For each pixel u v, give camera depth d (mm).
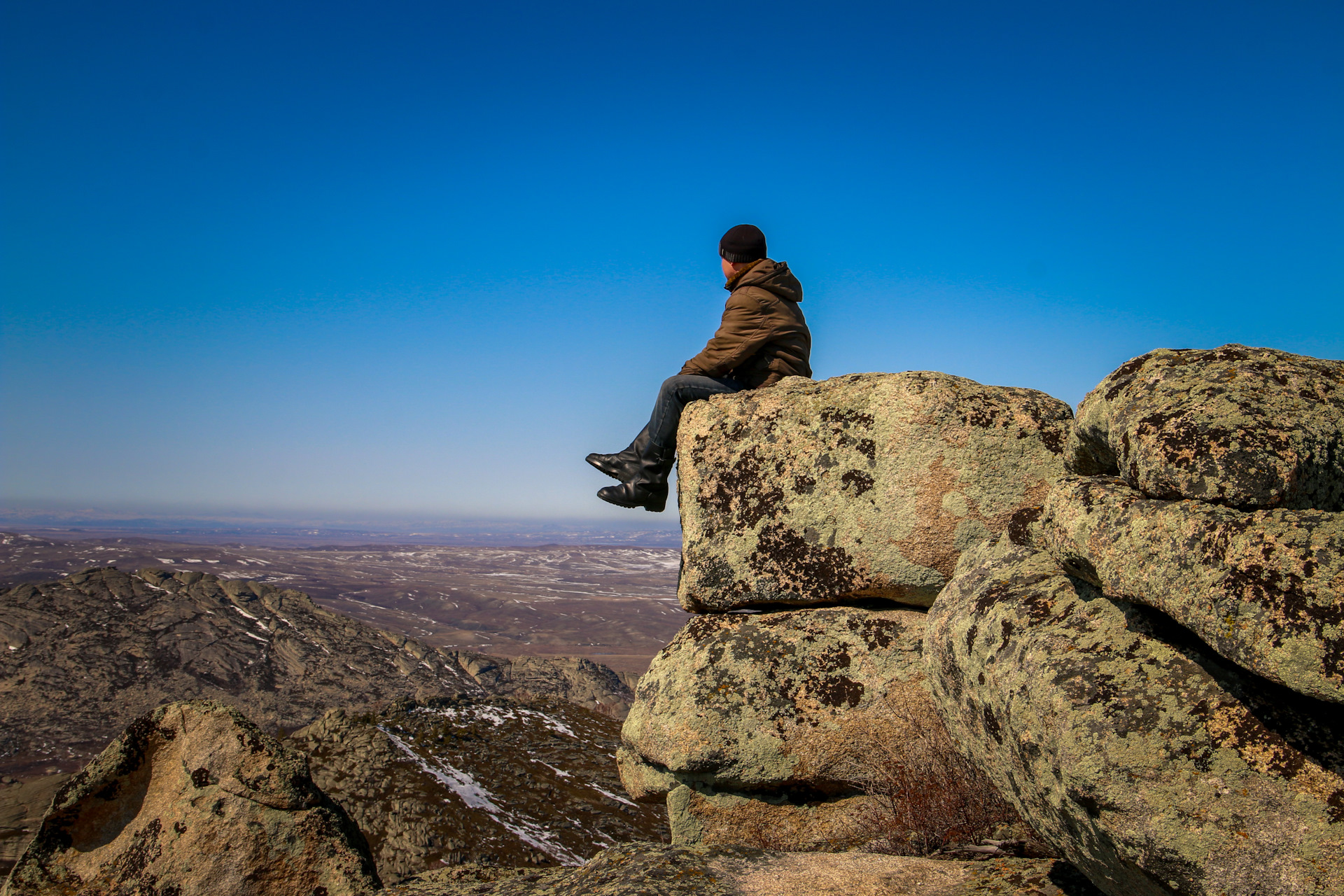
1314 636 1915
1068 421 5184
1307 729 2164
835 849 4898
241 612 149125
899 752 4930
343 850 3922
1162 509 2377
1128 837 2250
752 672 5238
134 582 154250
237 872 3803
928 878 3373
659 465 6570
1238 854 2092
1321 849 2012
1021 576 3115
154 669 123250
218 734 3982
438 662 134625
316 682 124188
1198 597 2166
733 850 3676
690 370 6371
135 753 3996
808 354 6512
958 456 5113
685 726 5113
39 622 133000
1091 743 2348
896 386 5340
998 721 2811
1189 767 2219
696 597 5699
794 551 5441
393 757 12289
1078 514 2678
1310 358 2713
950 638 3182
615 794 11891
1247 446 2307
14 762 91188
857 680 5117
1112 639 2562
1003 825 4238
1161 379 2701
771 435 5629
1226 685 2295
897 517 5184
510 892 3672
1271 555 2061
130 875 3826
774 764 5020
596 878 3537
